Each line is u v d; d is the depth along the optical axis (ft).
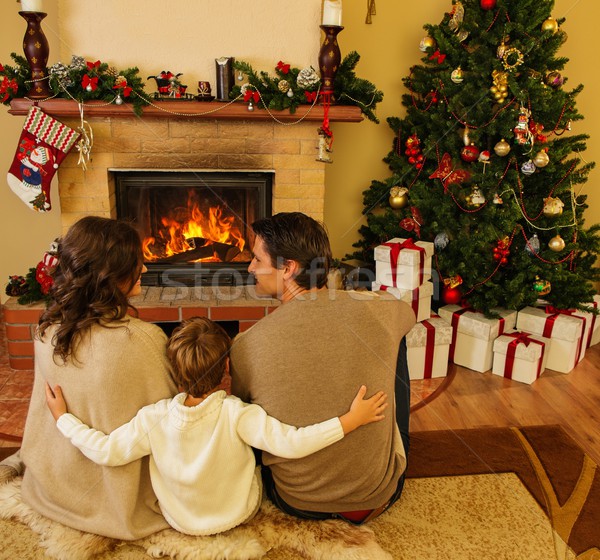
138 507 4.67
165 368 4.45
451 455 6.35
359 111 8.28
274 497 4.90
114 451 4.27
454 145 8.43
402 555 4.83
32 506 4.78
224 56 8.29
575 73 9.84
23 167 7.71
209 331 4.46
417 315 8.14
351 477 4.49
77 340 4.25
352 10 9.43
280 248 4.42
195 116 8.16
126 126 8.30
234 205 9.20
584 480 5.97
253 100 8.00
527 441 6.65
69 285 4.30
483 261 8.51
